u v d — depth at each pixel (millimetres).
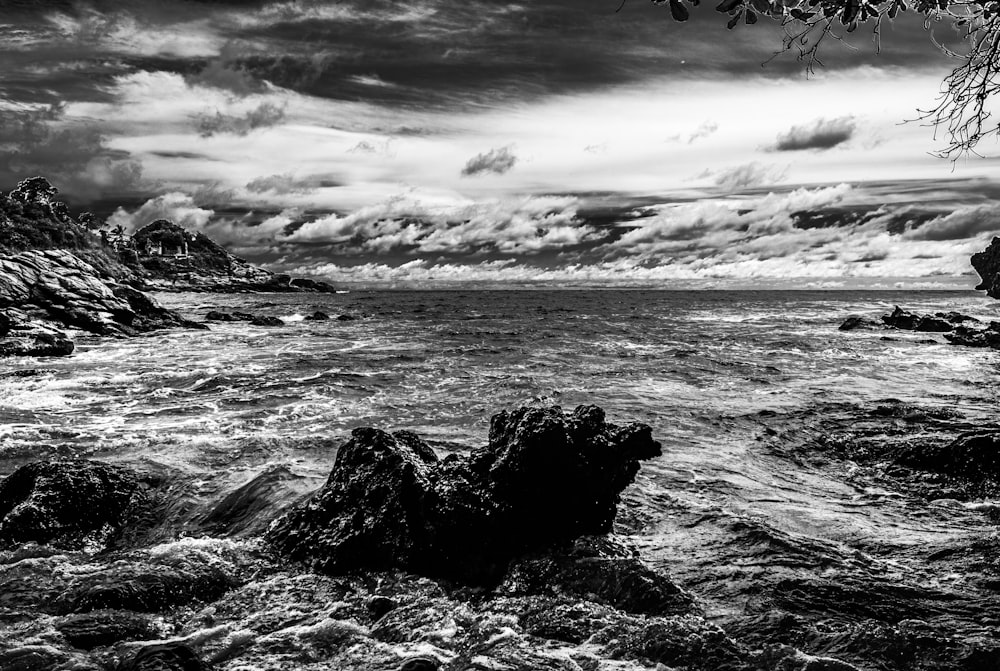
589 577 7328
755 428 15820
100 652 6000
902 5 3783
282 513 9227
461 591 7441
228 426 16000
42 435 14781
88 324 39750
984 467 12117
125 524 9828
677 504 10133
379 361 29328
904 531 9586
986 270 142875
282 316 67500
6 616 6594
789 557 8086
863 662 5703
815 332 46562
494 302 116125
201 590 7332
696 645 5770
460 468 8516
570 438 8320
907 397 20266
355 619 6859
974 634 6340
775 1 3658
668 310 83875
